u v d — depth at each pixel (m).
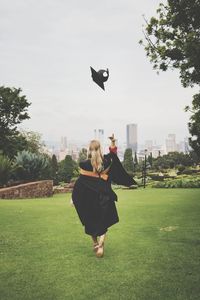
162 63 17.69
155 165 71.12
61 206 12.83
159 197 16.64
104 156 6.22
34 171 25.66
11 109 36.44
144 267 5.39
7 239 7.22
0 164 22.88
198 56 15.83
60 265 5.55
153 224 8.75
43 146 54.41
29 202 14.79
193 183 27.11
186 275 5.02
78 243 6.87
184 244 6.66
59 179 42.22
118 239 7.14
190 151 61.41
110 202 6.11
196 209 11.42
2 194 18.36
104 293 4.48
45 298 4.36
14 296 4.42
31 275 5.12
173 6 16.59
